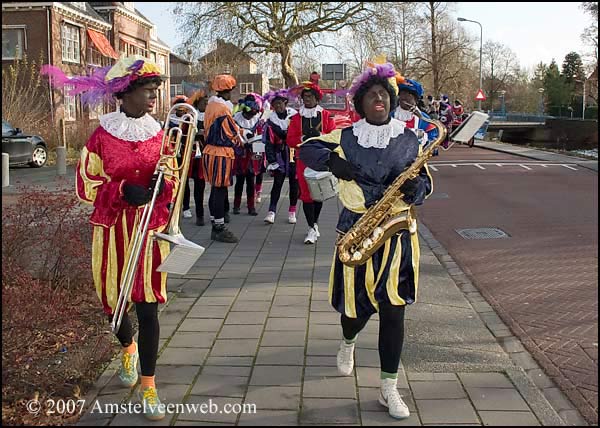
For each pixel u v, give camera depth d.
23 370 3.94
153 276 3.59
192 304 5.53
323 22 31.23
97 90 3.64
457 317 5.39
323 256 7.32
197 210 9.13
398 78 5.45
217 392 3.83
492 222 10.14
